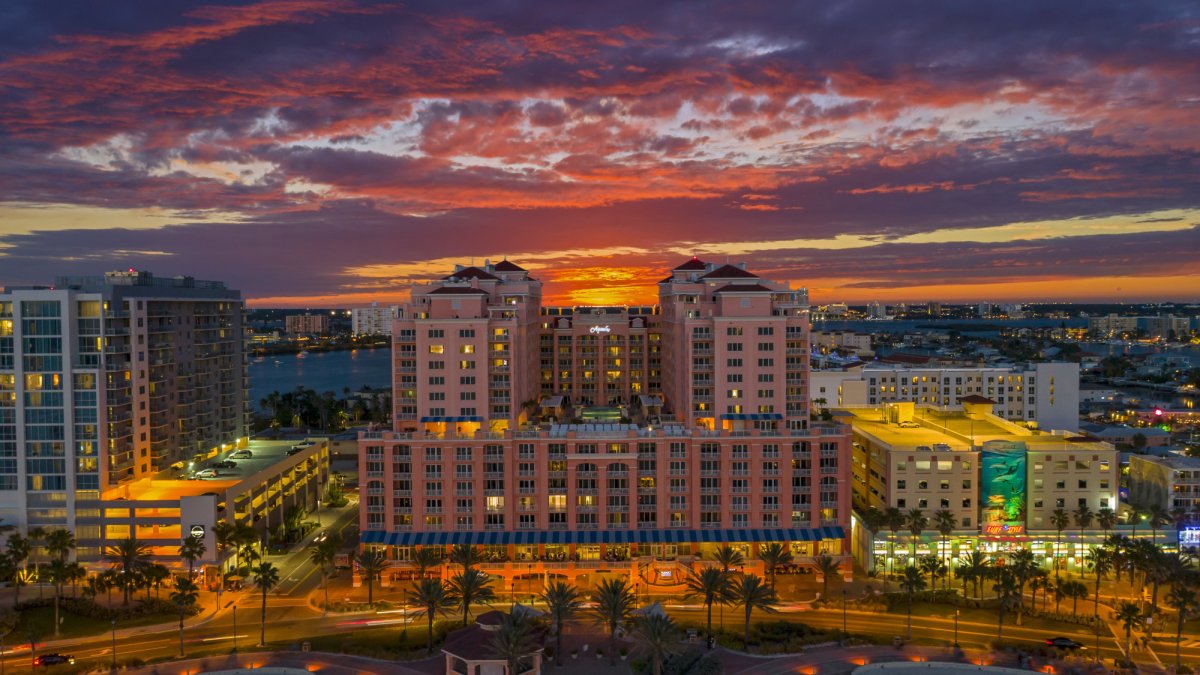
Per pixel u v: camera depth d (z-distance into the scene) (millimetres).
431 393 167750
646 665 113625
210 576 153375
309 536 188125
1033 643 125250
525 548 157250
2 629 130000
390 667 117812
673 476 158750
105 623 135750
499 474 158375
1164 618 134750
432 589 122562
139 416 169000
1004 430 192125
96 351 158000
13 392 156250
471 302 170625
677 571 155000
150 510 154875
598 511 158000
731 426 168125
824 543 158875
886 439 177875
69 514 155250
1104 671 115375
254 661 119875
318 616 139250
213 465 186875
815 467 158875
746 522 158875
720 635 127438
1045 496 164000
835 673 115312
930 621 135250
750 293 170500
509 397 168625
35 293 156500
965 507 163125
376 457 158500
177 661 119812
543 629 119062
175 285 192875
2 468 156375
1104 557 140750
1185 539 158000
